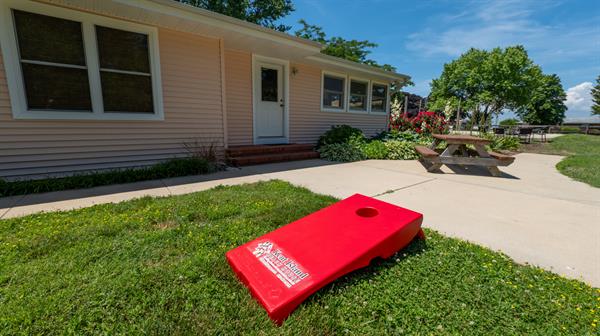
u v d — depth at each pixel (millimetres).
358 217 1889
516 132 12664
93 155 4098
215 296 1363
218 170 4949
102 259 1688
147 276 1482
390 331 1185
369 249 1562
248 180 4172
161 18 4098
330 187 3789
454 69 27609
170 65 4625
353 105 8883
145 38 4352
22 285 1406
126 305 1277
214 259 1688
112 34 4051
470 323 1208
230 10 13062
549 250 2016
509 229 2400
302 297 1314
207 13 4219
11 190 3219
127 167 4402
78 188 3576
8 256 1703
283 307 1260
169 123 4738
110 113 4152
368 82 9156
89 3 3572
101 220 2320
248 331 1167
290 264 1479
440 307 1316
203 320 1205
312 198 3076
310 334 1159
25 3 3408
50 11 3566
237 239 1991
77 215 2453
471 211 2867
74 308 1247
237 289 1427
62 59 3744
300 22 17938
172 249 1830
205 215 2473
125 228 2168
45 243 1876
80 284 1417
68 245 1860
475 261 1770
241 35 4895
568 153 8242
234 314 1249
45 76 3662
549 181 4375
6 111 3475
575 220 2627
